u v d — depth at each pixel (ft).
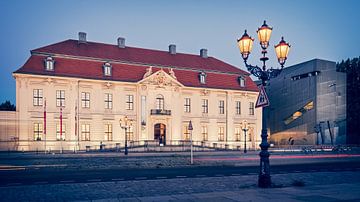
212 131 175.83
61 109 138.92
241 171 66.13
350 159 109.60
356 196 32.19
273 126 226.58
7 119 135.44
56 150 138.00
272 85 230.07
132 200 30.53
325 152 157.17
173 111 164.86
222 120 179.01
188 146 152.87
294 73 212.43
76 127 145.48
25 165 77.30
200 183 45.24
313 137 196.65
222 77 180.55
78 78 143.84
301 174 57.52
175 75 167.94
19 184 45.19
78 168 72.23
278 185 39.42
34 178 53.52
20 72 134.62
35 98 139.64
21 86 136.67
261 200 30.19
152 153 129.08
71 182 47.52
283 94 220.64
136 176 56.44
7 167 72.18
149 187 41.39
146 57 168.45
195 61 182.70
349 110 226.79
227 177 53.06
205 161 92.38
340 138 206.80
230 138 178.91
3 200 32.65
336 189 36.78
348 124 227.20
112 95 154.10
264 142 39.37
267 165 39.09
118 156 112.06
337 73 208.74
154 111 159.33
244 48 39.22
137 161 90.33
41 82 140.15
